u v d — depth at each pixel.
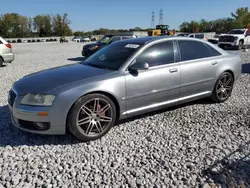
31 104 3.58
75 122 3.63
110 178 2.94
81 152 3.52
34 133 3.94
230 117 4.70
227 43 19.77
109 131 4.16
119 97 3.96
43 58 16.02
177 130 4.18
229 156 3.34
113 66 4.22
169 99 4.61
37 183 2.85
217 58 5.28
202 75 4.98
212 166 3.13
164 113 4.93
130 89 4.05
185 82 4.73
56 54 19.16
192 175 2.96
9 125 4.43
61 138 3.91
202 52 5.11
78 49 25.47
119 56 4.38
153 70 4.30
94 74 3.96
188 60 4.81
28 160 3.31
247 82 7.45
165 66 4.46
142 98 4.23
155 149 3.57
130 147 3.64
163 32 43.81
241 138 3.87
